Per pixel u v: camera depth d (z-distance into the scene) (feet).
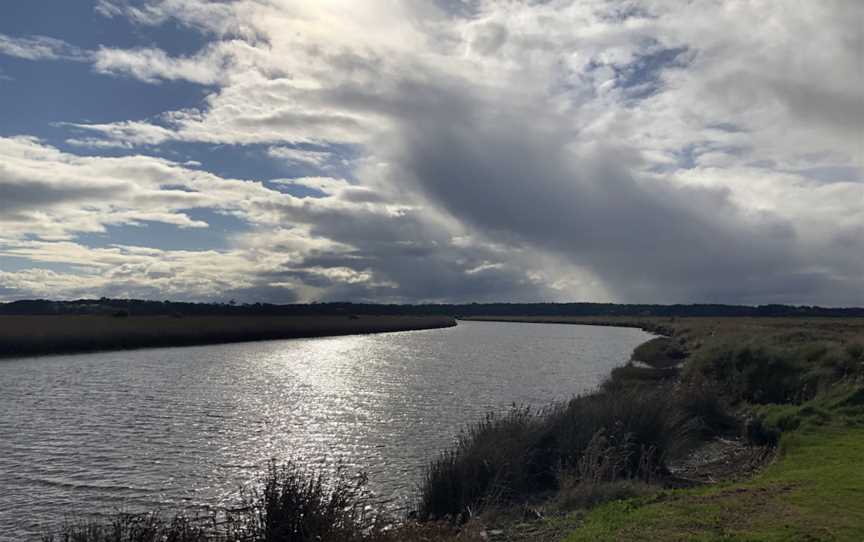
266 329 278.46
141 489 48.34
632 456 44.45
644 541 25.75
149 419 76.07
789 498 30.66
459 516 34.37
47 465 55.01
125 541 29.19
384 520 33.32
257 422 74.69
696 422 55.88
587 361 154.92
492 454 42.65
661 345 187.83
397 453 59.26
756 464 45.47
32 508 43.86
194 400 90.89
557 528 31.99
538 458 46.11
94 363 142.00
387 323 421.59
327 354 178.60
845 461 39.01
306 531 28.14
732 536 25.25
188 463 55.83
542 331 355.77
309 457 57.98
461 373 127.34
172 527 30.81
